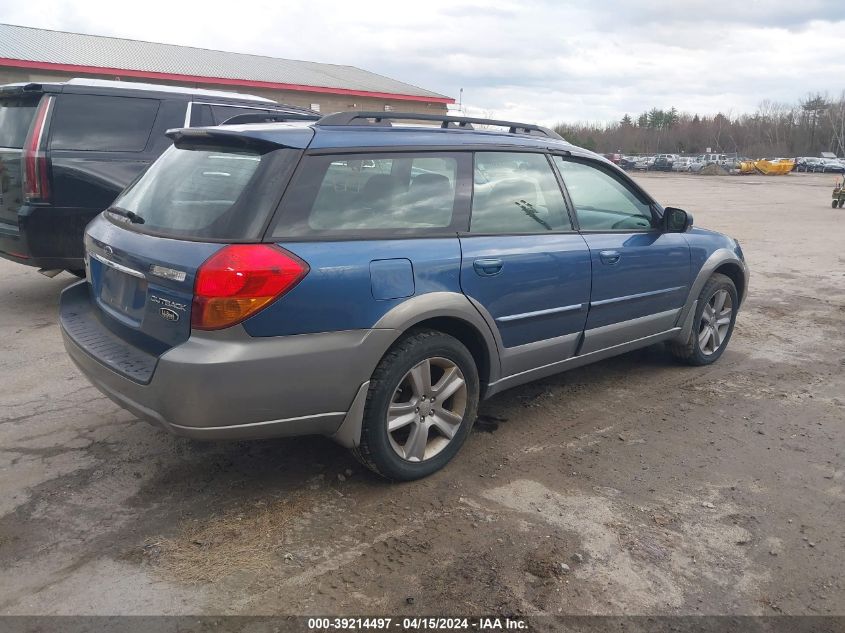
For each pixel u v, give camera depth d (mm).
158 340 3002
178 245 2961
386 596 2654
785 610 2652
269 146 3104
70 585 2666
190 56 30453
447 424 3607
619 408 4613
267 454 3760
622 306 4488
